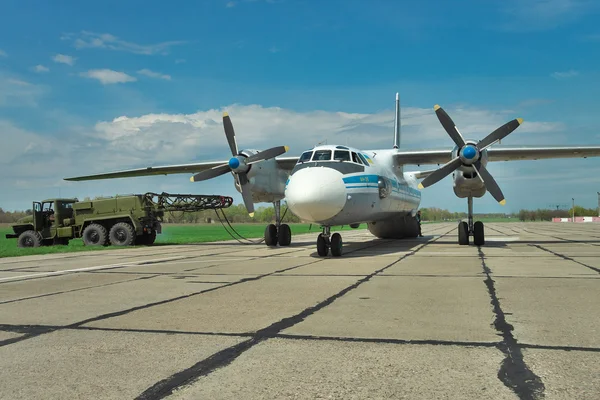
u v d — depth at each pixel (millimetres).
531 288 7148
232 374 3531
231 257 14016
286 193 12773
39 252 17750
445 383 3266
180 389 3248
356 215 13531
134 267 11586
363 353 3984
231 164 16906
